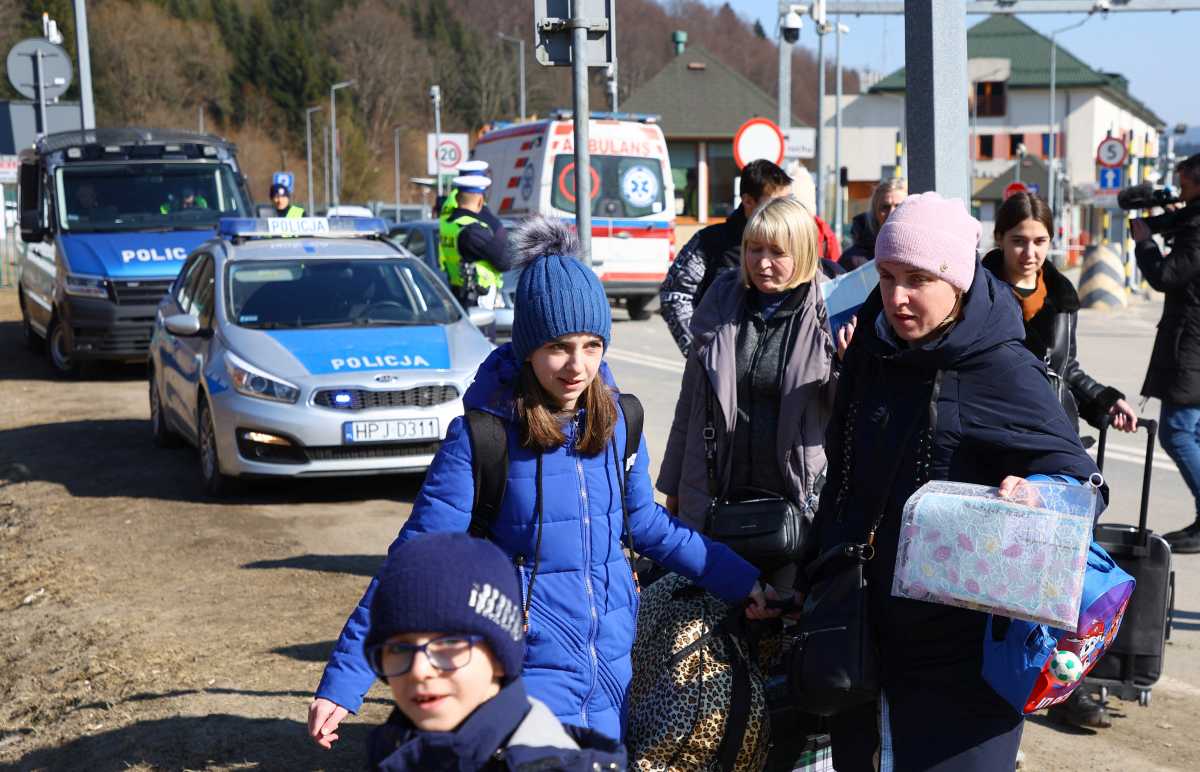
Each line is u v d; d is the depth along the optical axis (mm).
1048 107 79438
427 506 3072
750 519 3879
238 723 4988
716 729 3400
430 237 17938
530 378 3105
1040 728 4969
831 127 82250
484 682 2104
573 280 3039
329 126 115312
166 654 5816
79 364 15531
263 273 9695
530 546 3100
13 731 5332
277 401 8547
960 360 3045
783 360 4215
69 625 6402
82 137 15914
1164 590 4656
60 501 9008
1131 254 31047
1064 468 2984
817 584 3240
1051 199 57750
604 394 3141
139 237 14852
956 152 4938
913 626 3092
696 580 3449
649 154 21734
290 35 118688
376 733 2219
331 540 7781
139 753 4805
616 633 3188
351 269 9820
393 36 124000
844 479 3283
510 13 130125
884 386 3189
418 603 2020
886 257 3039
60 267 14680
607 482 3170
